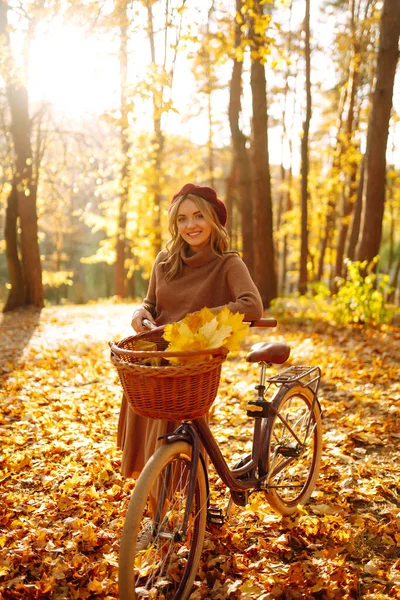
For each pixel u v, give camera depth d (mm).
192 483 2377
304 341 8078
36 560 2758
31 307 14789
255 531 2992
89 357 7574
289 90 24672
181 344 2189
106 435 4594
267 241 11984
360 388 5664
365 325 9312
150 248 21734
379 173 10031
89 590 2529
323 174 24703
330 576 2572
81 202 21031
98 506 3332
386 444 4227
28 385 6086
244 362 6980
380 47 9727
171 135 19125
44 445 4316
